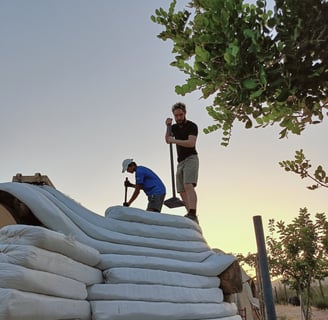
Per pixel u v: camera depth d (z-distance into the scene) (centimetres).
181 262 479
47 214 380
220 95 301
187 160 621
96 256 394
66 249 338
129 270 416
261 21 267
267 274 375
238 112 322
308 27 255
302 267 1350
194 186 620
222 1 265
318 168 338
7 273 270
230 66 262
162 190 622
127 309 386
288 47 256
